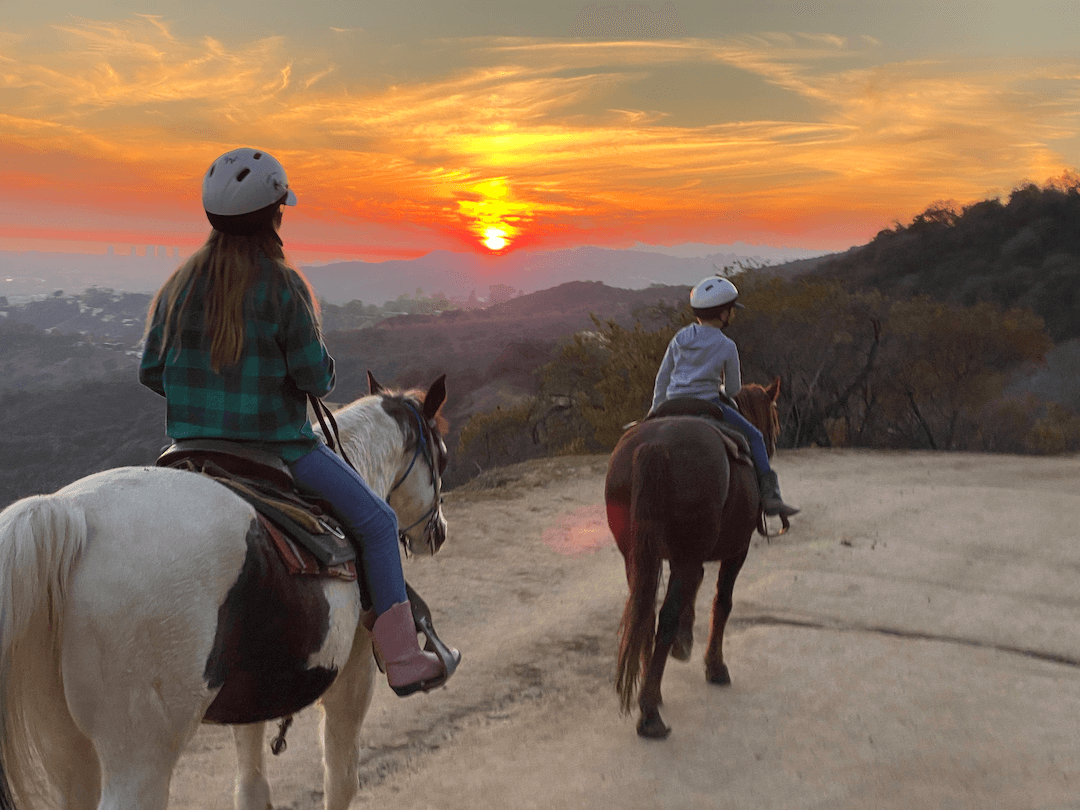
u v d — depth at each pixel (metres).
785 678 6.07
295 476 2.86
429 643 3.16
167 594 2.20
